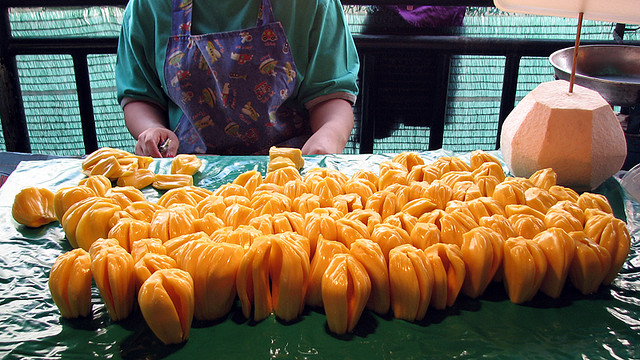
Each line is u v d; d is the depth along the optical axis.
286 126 1.60
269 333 0.67
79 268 0.68
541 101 1.08
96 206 0.83
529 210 0.83
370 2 1.64
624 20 0.98
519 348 0.64
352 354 0.63
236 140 1.54
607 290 0.76
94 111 1.87
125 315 0.69
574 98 1.08
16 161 1.32
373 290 0.70
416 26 1.70
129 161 1.17
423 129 1.90
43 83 1.81
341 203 0.86
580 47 1.44
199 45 1.44
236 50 1.44
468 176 0.97
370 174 1.01
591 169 1.05
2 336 0.66
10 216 0.97
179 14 1.45
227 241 0.73
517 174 1.14
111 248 0.71
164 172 1.19
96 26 1.75
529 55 1.69
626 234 0.76
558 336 0.66
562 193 0.92
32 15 1.70
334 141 1.40
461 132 1.91
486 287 0.76
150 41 1.53
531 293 0.73
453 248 0.73
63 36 1.69
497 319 0.70
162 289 0.62
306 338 0.66
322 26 1.48
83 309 0.69
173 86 1.48
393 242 0.74
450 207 0.84
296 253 0.68
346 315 0.66
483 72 1.79
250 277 0.69
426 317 0.71
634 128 1.42
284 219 0.79
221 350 0.64
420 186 0.91
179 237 0.75
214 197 0.90
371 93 1.78
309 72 1.52
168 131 1.45
